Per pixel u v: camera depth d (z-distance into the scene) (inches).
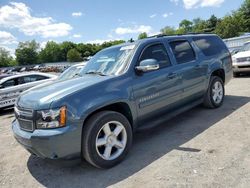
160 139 198.7
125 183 143.4
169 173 146.5
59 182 155.3
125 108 175.2
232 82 417.7
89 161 155.7
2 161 198.5
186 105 225.8
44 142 143.7
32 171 174.6
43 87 175.6
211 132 199.5
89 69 205.5
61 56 5022.1
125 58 188.9
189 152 169.6
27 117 152.9
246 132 190.9
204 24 4471.0
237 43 1104.8
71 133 145.6
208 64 246.4
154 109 191.2
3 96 424.2
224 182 131.3
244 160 149.9
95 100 155.6
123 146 168.1
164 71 199.6
